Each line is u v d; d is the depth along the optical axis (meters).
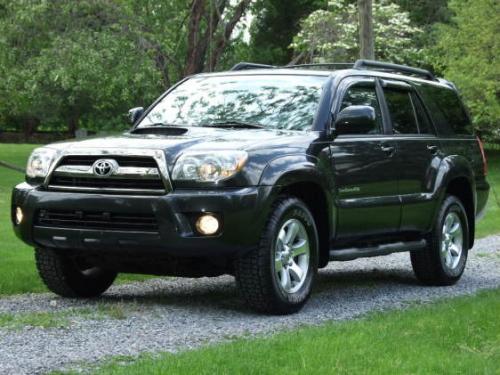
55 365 5.17
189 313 7.07
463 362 5.03
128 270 7.32
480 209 10.04
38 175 7.18
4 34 27.59
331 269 10.70
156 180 6.74
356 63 8.55
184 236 6.63
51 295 8.06
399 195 8.39
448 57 34.88
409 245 8.56
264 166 6.84
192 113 8.04
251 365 4.89
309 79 8.05
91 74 25.89
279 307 7.04
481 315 6.55
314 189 7.44
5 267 9.44
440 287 9.17
